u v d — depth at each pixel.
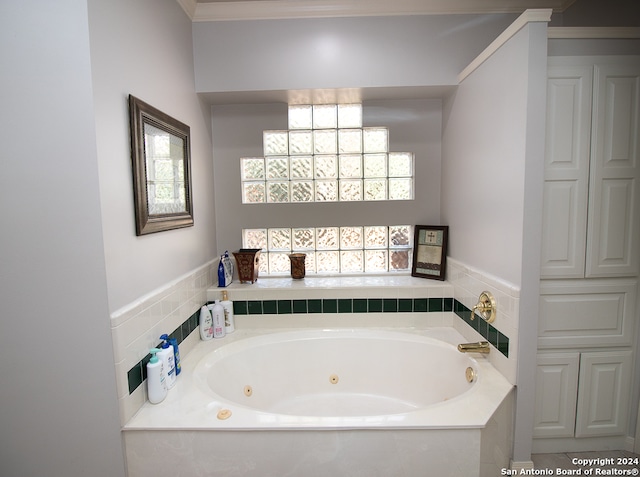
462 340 2.03
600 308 1.63
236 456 1.30
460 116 2.08
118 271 1.27
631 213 1.59
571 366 1.67
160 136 1.58
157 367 1.42
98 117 1.16
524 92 1.43
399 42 2.06
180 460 1.31
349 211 2.47
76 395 1.27
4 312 1.23
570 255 1.60
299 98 2.28
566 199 1.57
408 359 2.08
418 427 1.28
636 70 1.52
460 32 2.06
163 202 1.61
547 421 1.70
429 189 2.45
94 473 1.31
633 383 1.69
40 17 1.12
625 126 1.55
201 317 2.06
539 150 1.43
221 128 2.41
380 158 2.47
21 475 1.31
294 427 1.29
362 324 2.25
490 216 1.73
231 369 1.92
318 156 2.47
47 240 1.20
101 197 1.17
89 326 1.23
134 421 1.31
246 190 2.49
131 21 1.37
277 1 2.00
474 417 1.33
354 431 1.29
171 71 1.74
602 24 1.81
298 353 2.13
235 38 2.06
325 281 2.40
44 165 1.17
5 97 1.16
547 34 1.46
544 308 1.63
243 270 2.35
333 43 2.06
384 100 2.39
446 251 2.33
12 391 1.27
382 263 2.55
